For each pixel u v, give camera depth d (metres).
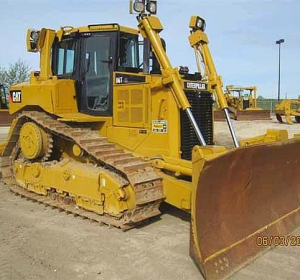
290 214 5.38
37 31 6.93
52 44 6.86
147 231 5.33
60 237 5.14
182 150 5.57
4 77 45.16
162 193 5.34
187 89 5.69
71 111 6.41
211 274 3.89
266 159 4.70
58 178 6.20
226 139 15.81
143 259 4.46
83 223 5.67
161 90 5.57
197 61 6.34
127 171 5.12
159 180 5.34
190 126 5.71
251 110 30.05
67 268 4.25
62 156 6.75
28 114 6.61
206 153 3.95
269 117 30.31
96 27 6.12
